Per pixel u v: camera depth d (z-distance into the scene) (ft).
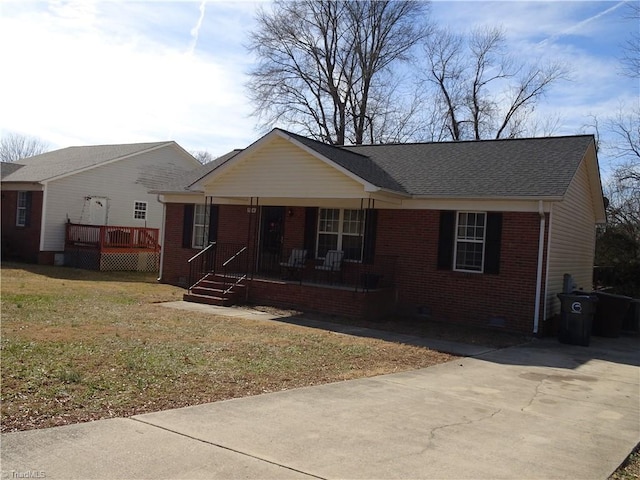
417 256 51.29
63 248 87.45
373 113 126.00
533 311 45.47
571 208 51.96
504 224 46.96
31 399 19.67
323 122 127.44
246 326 41.32
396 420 20.03
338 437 17.70
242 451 15.90
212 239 65.36
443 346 38.40
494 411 22.41
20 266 78.28
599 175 56.80
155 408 19.76
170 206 70.08
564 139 54.70
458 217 49.83
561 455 17.56
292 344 34.83
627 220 84.53
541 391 26.81
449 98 134.31
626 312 51.93
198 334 36.42
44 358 25.95
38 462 14.28
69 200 88.17
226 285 55.01
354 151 65.31
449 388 26.04
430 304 50.44
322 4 122.21
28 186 86.53
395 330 44.11
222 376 25.21
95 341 31.14
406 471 15.23
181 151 106.52
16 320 36.47
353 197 47.19
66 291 54.60
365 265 51.96
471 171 52.19
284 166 51.16
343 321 46.80
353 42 124.36
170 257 69.67
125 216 96.84
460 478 15.01
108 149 102.37
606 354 39.58
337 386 24.86
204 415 19.12
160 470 14.21
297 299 51.96
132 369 25.12
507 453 17.35
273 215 61.26
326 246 57.52
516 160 52.21
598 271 74.54
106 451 15.28
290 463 15.25
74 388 21.47
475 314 48.16
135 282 68.80
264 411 20.10
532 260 45.60
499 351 38.04
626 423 21.99
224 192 55.11
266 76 125.59
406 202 51.62
